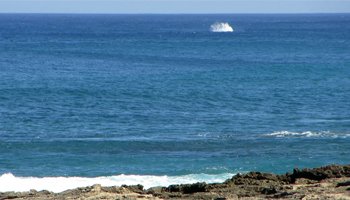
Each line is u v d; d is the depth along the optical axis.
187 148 94.19
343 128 108.62
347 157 88.38
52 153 91.38
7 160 87.38
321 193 48.50
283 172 80.69
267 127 109.81
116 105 130.88
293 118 118.88
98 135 102.69
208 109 128.88
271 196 48.94
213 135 103.19
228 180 56.34
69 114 119.69
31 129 106.62
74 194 51.50
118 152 91.94
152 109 127.19
